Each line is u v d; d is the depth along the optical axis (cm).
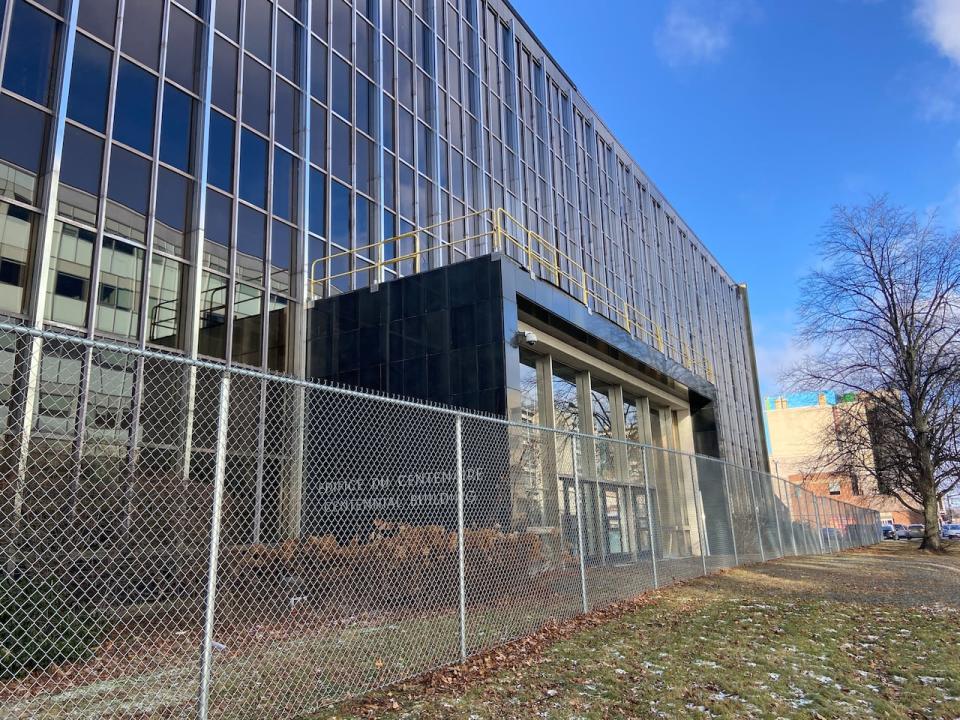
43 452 749
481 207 2461
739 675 608
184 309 1368
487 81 2666
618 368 2219
